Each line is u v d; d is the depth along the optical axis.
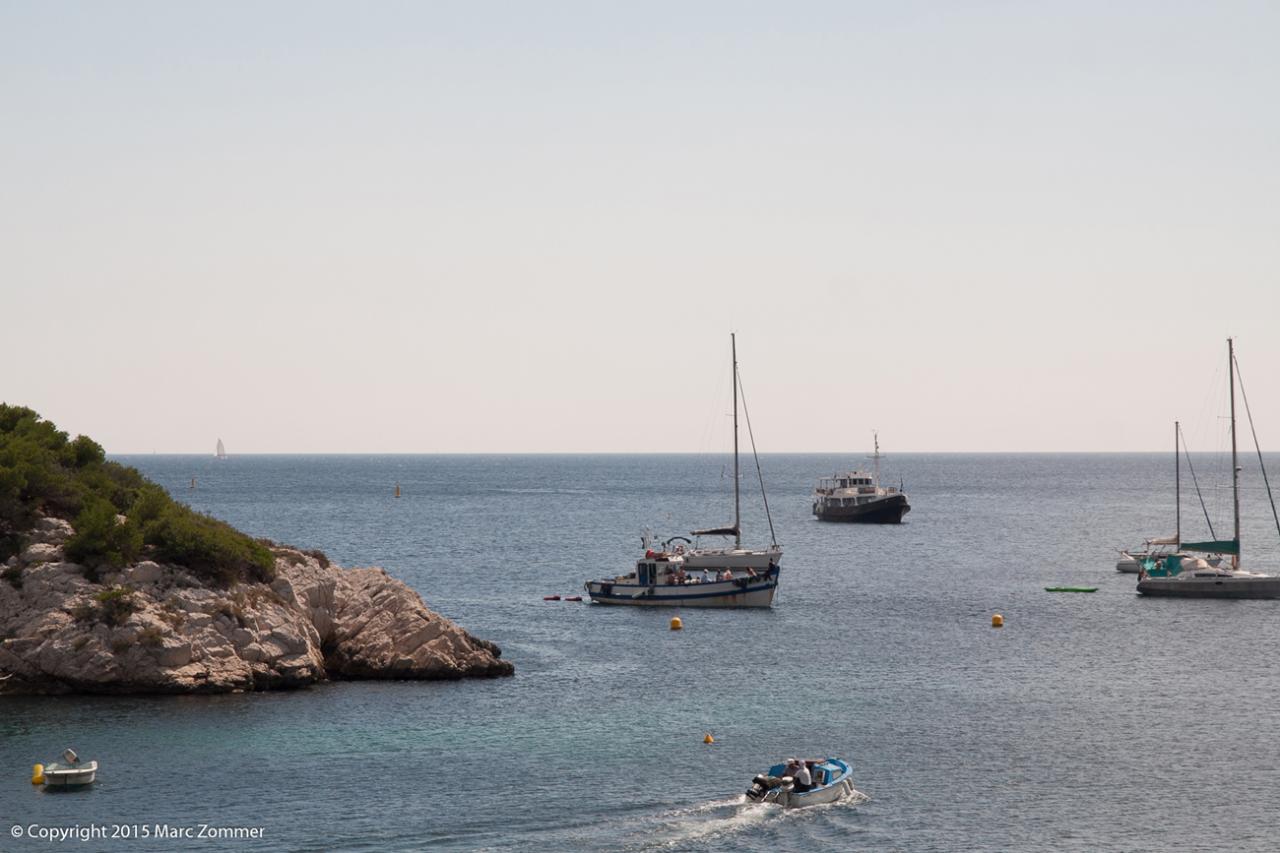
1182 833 54.09
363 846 51.91
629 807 56.75
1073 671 88.31
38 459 88.50
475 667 85.00
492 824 54.47
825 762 59.94
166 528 83.44
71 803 56.66
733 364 141.00
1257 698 79.19
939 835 53.75
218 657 78.19
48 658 75.62
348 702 76.12
